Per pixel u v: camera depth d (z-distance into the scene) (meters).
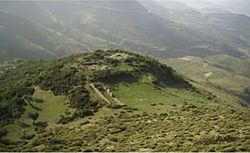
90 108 74.44
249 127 40.78
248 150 30.33
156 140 41.09
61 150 42.88
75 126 62.31
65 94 87.50
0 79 131.50
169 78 122.56
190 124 48.44
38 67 132.50
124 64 121.06
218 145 33.16
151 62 130.50
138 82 101.62
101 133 51.44
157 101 83.06
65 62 127.25
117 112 69.38
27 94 92.25
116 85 95.12
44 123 70.88
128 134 48.47
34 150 45.53
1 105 81.38
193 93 112.44
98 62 120.44
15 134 65.31
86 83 94.00
